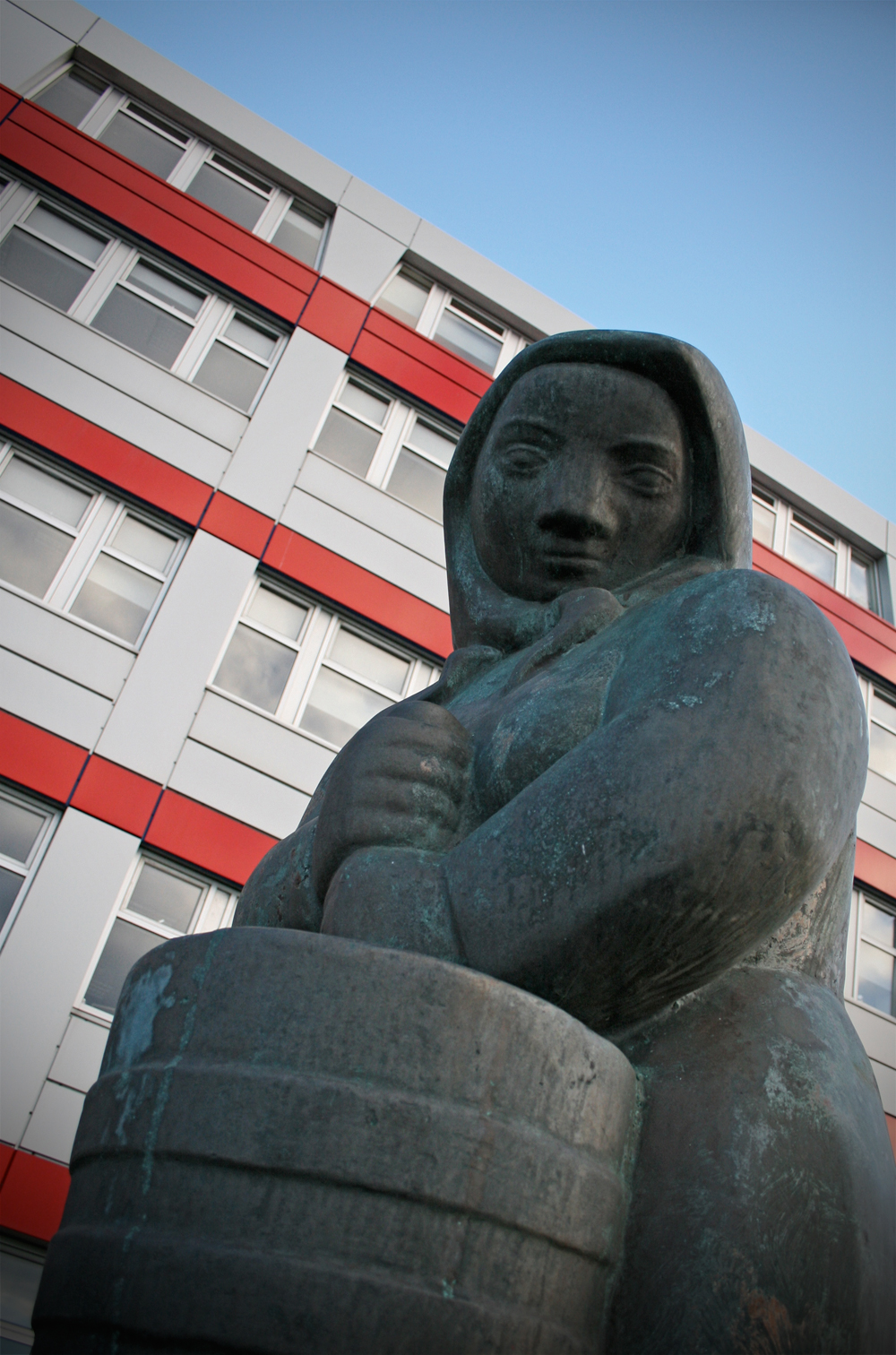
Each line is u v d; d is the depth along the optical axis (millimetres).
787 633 1142
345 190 11602
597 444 1578
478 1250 848
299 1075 879
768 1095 1034
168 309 10047
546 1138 904
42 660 7977
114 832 7598
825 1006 1180
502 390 1747
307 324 10453
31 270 9703
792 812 1037
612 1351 927
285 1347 792
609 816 1021
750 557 1693
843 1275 954
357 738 1277
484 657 1644
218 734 8266
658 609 1271
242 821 8031
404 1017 897
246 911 1454
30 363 9047
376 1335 797
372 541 9602
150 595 8680
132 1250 846
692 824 1005
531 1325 852
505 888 1041
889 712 12062
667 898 996
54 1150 6438
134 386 9336
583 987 1027
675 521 1591
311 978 915
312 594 9219
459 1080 886
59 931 7117
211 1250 824
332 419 10258
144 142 11109
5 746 7582
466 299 12055
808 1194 980
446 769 1231
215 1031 918
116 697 8078
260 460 9516
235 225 10586
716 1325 905
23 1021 6734
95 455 8906
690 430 1590
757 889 1024
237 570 8969
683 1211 965
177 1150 871
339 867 1173
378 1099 865
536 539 1609
